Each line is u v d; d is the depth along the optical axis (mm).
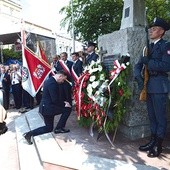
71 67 7980
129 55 5070
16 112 9719
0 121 6723
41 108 5652
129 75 5102
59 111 5699
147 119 5277
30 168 4520
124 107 5102
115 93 5051
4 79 10492
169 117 5473
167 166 4047
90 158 4379
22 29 8320
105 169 3979
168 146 4852
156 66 4227
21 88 10219
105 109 5027
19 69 10305
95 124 5695
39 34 11469
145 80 4445
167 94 4496
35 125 7027
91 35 15742
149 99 4555
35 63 7879
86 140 5320
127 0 5738
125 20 5801
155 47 4355
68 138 5492
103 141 5219
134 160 4270
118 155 4480
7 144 6102
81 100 5660
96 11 15211
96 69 5324
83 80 5590
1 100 7773
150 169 3941
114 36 5641
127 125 5242
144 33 5141
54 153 4703
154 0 13898
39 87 7926
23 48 7898
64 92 5918
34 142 5551
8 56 16125
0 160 5254
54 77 5742
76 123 6715
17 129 6969
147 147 4645
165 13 13555
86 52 7320
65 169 4121
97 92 5113
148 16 13727
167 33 5301
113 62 5480
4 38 11836
